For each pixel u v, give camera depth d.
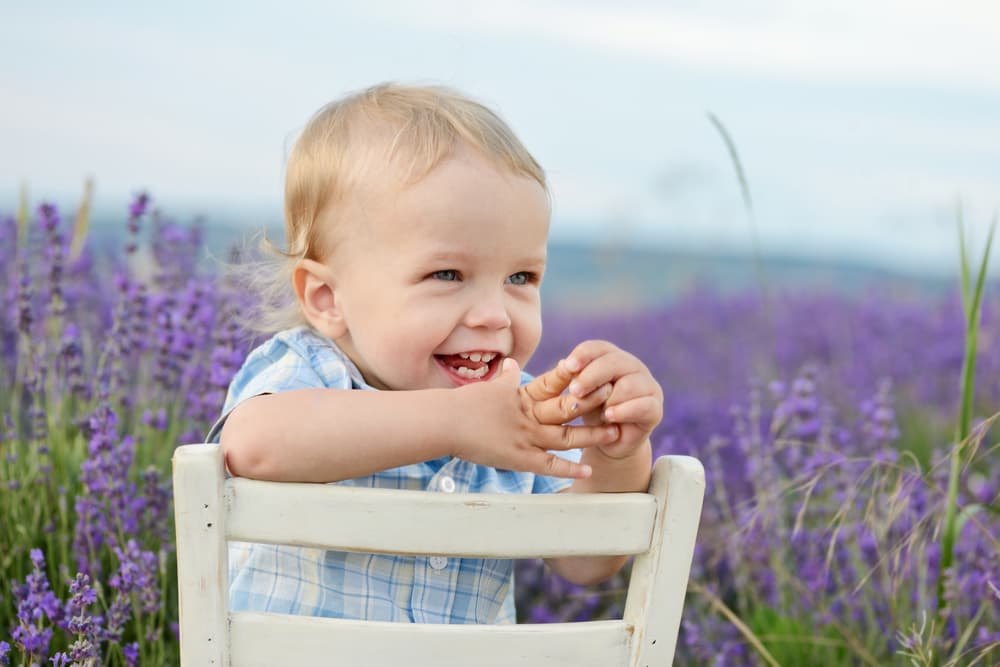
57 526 3.11
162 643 2.71
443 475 2.25
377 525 1.63
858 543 3.28
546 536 1.68
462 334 2.06
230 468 1.78
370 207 2.09
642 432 1.74
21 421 3.69
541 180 2.13
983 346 6.34
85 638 2.42
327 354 2.21
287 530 1.63
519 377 1.79
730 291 9.30
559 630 1.73
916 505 3.43
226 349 3.37
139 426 3.59
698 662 3.37
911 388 6.30
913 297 8.20
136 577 2.68
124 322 3.66
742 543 3.45
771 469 3.65
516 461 1.74
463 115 2.13
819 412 3.97
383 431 1.72
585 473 1.74
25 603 2.45
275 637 1.67
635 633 1.76
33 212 3.80
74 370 3.44
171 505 3.11
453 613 2.21
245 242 2.95
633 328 8.76
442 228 2.01
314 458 1.73
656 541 1.73
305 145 2.25
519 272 2.12
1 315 4.10
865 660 3.08
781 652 3.19
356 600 2.14
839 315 7.67
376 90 2.29
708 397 6.08
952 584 2.79
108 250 4.97
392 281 2.06
